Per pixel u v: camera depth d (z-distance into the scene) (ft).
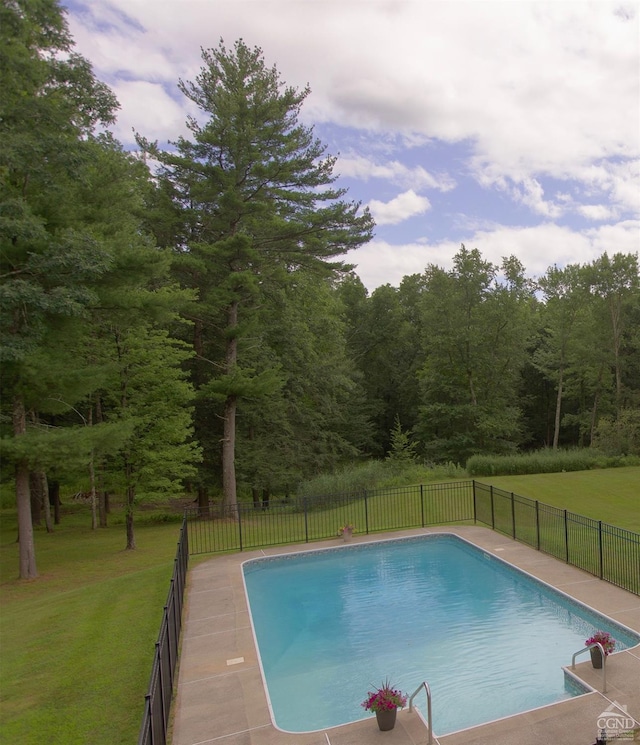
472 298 121.70
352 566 50.85
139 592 41.75
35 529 82.38
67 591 44.78
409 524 63.87
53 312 42.80
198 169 72.13
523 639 34.32
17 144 38.40
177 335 84.28
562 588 39.81
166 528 74.74
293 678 30.37
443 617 38.52
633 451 99.35
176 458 61.93
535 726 23.20
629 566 43.45
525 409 156.25
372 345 167.53
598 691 25.61
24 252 42.70
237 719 24.86
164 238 78.43
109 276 48.80
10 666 29.84
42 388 45.47
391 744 22.63
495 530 58.23
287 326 93.66
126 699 25.85
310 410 105.50
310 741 23.03
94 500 77.87
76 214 49.37
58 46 43.68
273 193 75.92
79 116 47.03
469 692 27.91
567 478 84.89
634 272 116.78
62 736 23.02
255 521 72.02
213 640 33.37
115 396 59.62
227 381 71.97
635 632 32.17
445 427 127.95
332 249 78.28
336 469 103.96
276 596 43.91
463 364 123.34
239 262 77.05
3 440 40.86
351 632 36.52
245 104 71.46
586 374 126.72
